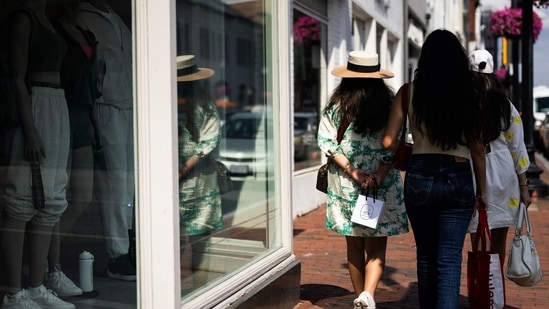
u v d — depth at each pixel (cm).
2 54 361
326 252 735
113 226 366
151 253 353
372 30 1483
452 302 386
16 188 364
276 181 520
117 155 366
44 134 370
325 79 1166
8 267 365
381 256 475
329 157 469
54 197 373
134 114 356
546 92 3083
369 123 459
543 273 634
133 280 361
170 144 348
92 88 374
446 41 397
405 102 409
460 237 393
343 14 1196
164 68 347
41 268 374
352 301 538
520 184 486
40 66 368
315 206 1067
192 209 397
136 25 352
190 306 367
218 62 557
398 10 1869
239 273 439
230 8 550
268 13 529
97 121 370
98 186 371
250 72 558
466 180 393
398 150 418
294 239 811
